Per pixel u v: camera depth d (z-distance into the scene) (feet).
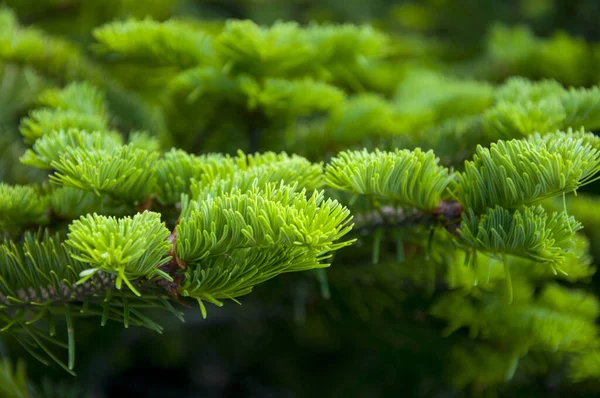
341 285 2.12
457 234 1.65
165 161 1.69
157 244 1.46
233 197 1.49
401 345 2.46
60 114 1.85
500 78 3.61
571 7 4.99
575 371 2.19
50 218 1.74
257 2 5.51
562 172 1.52
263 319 3.56
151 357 4.66
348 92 3.03
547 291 2.20
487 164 1.59
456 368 2.37
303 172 1.65
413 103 2.35
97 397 3.54
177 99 2.12
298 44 1.96
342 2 5.62
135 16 3.37
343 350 3.77
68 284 1.55
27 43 2.25
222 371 5.05
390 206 1.73
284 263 1.49
